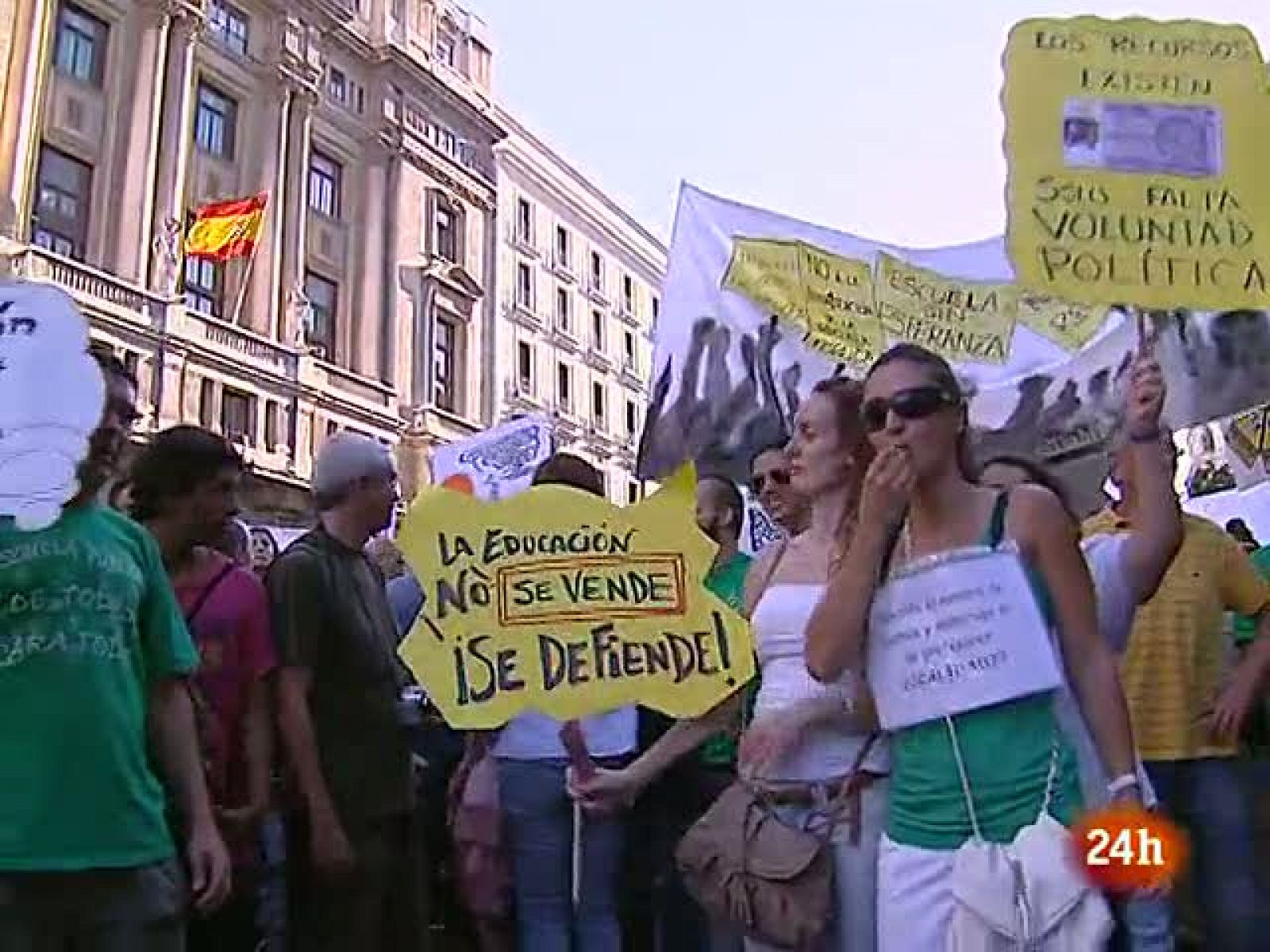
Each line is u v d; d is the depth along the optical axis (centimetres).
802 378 606
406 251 3550
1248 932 375
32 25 2505
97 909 264
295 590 375
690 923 450
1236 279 332
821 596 279
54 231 2562
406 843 402
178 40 2830
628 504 336
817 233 627
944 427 246
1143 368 320
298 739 369
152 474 374
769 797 299
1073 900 224
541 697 325
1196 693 389
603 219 4891
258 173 3061
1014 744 233
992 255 618
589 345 4775
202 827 299
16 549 267
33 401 261
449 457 883
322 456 404
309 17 3228
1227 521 719
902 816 242
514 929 440
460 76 3938
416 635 329
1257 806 392
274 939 385
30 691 261
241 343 2922
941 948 232
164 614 297
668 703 323
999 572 238
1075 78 338
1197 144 337
